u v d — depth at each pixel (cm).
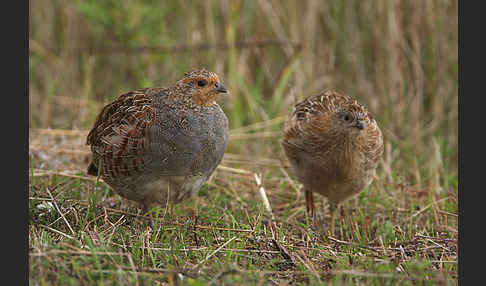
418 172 1446
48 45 1866
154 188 1080
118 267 877
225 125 1109
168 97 1062
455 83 1705
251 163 1516
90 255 901
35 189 1200
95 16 1669
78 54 1862
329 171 1179
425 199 1366
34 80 1848
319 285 871
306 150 1191
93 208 1099
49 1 1853
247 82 1802
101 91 1802
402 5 1703
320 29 1800
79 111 1673
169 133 1048
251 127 1628
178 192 1097
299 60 1777
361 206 1333
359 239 1153
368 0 1733
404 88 1719
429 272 938
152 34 1759
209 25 1788
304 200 1377
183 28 1864
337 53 1795
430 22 1695
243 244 1036
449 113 1694
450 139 1669
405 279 902
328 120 1151
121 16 1695
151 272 890
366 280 912
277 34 1791
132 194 1102
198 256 984
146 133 1048
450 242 1080
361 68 1762
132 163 1064
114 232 1029
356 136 1145
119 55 1866
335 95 1253
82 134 1520
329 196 1232
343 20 1775
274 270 954
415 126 1672
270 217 1236
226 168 1423
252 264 977
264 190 1343
